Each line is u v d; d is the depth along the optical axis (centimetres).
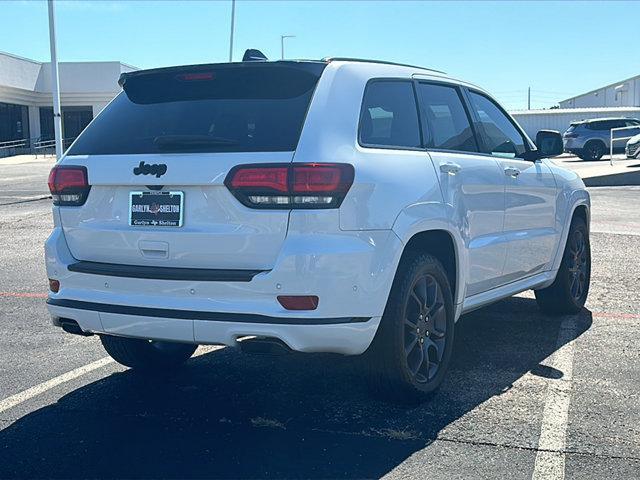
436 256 491
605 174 2264
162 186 411
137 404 464
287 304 385
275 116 409
